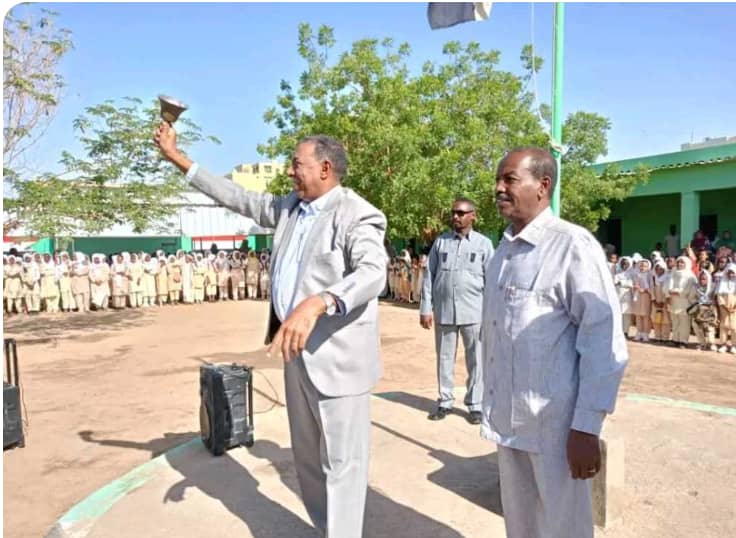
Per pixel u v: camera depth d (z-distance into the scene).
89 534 3.45
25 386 7.75
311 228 2.92
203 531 3.46
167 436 5.62
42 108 10.73
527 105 17.44
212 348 10.43
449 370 5.53
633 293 11.26
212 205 28.97
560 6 3.58
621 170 18.72
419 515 3.60
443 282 5.38
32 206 11.22
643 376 7.93
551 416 2.29
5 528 3.83
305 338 2.33
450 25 4.10
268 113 17.80
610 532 3.31
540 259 2.33
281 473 4.32
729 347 9.78
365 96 16.31
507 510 2.55
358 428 2.91
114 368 8.85
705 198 19.77
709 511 3.55
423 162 14.64
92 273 16.67
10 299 15.82
